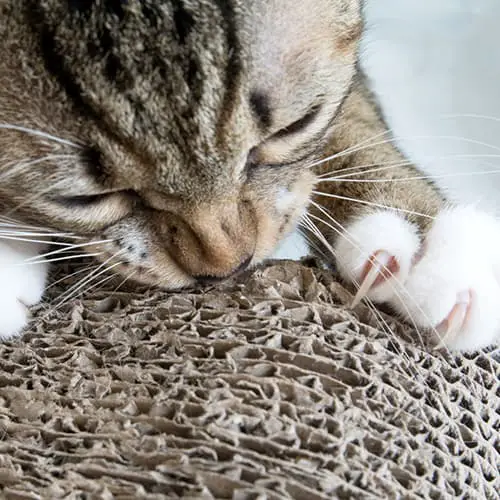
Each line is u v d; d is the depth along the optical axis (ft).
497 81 1.47
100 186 0.99
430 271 1.06
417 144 1.42
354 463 0.89
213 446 0.87
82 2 0.93
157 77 0.94
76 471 0.87
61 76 0.94
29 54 0.94
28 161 0.98
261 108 0.99
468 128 1.44
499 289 1.07
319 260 1.11
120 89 0.94
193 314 0.98
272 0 0.97
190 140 0.97
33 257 1.04
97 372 0.94
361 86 1.25
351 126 1.19
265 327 0.96
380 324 1.01
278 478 0.86
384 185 1.16
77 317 0.99
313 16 1.00
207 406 0.90
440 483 0.91
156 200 1.00
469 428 0.97
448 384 0.98
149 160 0.97
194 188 0.99
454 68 1.48
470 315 1.04
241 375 0.92
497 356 1.05
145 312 0.98
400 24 1.51
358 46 1.12
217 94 0.96
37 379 0.93
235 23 0.95
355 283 1.06
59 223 1.04
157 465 0.86
